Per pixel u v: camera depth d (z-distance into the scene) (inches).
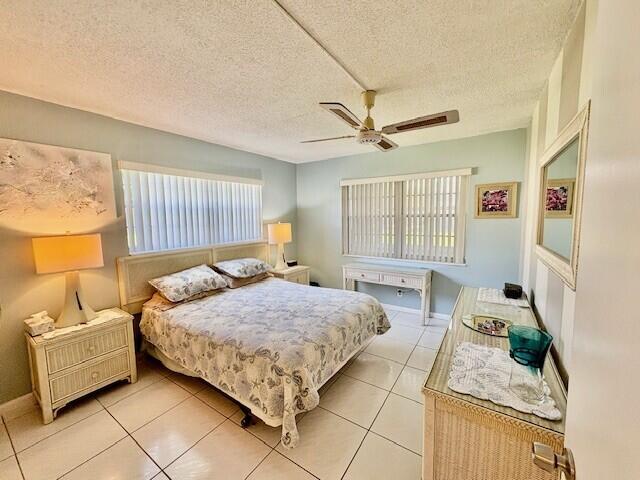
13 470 62.3
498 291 104.7
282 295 114.4
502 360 53.8
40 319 81.3
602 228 21.5
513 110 99.2
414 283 140.1
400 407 81.9
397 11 51.1
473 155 131.5
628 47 18.0
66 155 89.7
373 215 163.0
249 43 59.9
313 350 73.5
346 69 71.0
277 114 100.3
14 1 46.3
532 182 96.3
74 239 81.7
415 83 78.9
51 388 76.9
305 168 186.5
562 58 62.3
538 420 39.3
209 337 80.2
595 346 21.4
